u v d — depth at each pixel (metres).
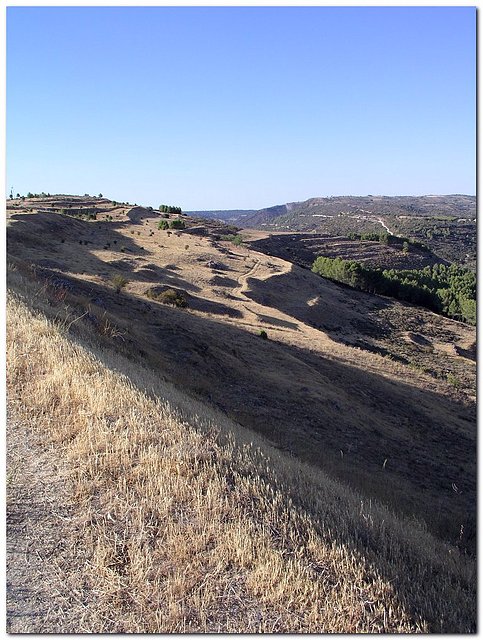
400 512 10.72
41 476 5.91
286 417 17.67
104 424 6.98
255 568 4.82
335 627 4.27
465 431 25.11
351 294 76.12
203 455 6.79
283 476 7.51
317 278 77.62
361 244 139.00
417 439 21.44
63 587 4.41
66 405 7.45
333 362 30.03
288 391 20.72
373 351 45.84
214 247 79.56
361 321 61.25
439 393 31.69
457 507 14.38
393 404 25.69
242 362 22.88
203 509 5.55
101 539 4.98
